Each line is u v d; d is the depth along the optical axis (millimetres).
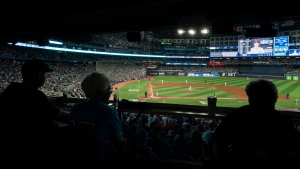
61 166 1539
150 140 4234
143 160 2873
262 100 1569
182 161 2867
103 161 1591
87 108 2064
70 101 3557
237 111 1454
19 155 2145
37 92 2330
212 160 1530
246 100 26984
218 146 1429
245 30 6918
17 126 2139
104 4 5078
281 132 1278
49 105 2361
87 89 2143
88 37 10297
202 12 5730
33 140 2219
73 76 45750
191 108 2768
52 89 30453
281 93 32344
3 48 37625
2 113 2143
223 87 39781
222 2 5457
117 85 43812
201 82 48812
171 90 35938
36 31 8086
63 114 2502
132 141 2477
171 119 9203
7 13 6484
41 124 2309
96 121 1965
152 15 7340
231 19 6363
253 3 5258
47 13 5977
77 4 5441
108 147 1651
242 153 1265
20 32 7809
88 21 8289
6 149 2115
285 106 23766
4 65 36625
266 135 1271
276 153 1208
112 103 3197
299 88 37062
